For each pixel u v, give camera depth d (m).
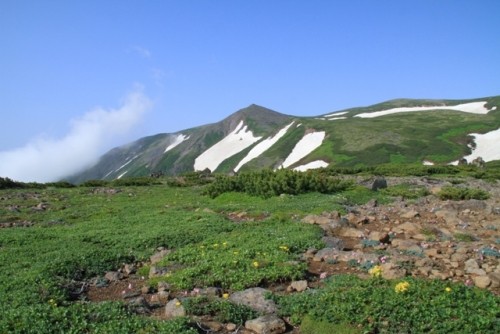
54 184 54.53
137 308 12.88
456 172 61.78
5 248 20.52
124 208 33.28
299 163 140.88
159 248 19.91
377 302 11.61
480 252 16.72
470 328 10.37
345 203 29.72
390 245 18.67
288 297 13.05
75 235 22.62
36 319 11.55
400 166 68.44
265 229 21.67
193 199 38.19
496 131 144.00
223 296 13.54
